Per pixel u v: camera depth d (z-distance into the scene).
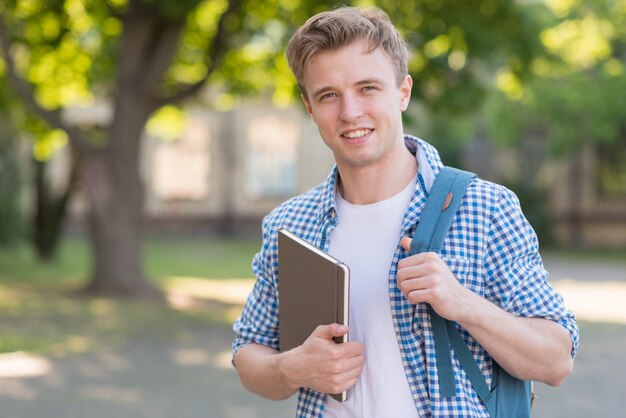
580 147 24.98
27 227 21.86
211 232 28.36
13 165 21.16
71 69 14.68
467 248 1.83
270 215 2.16
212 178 28.36
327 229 1.99
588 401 6.59
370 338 1.89
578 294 14.14
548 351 1.75
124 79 12.59
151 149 27.39
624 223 25.98
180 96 12.71
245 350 2.09
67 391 6.87
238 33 12.55
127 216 12.74
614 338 9.69
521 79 12.52
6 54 12.07
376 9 1.89
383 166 1.93
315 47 1.82
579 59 21.91
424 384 1.83
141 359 8.27
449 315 1.69
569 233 26.41
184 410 6.23
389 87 1.85
